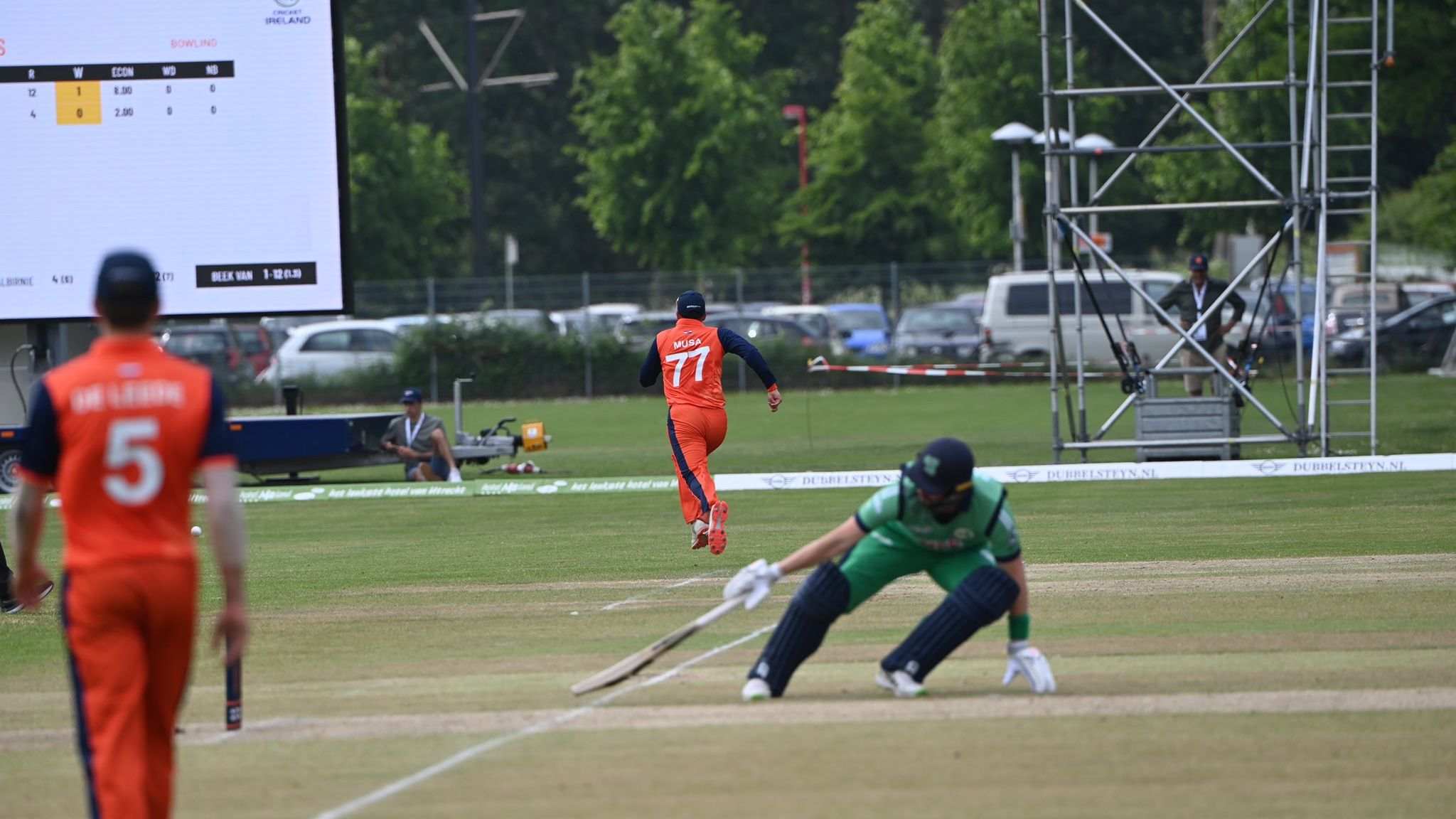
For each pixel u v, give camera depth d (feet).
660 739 80.53
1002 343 441.68
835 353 454.40
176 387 61.72
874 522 83.61
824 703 87.35
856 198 625.00
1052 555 142.41
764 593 84.74
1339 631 103.91
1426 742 77.36
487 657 103.35
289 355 444.96
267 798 71.97
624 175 574.97
